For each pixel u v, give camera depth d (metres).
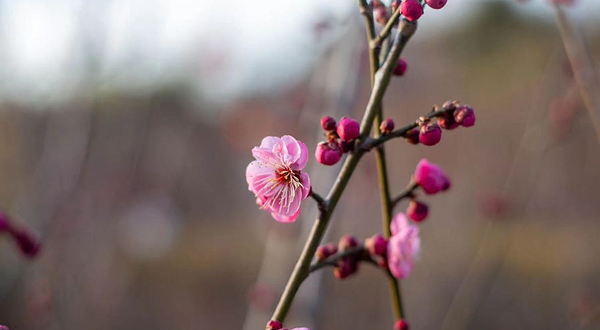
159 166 10.47
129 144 8.76
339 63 3.84
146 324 8.92
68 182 5.39
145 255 9.87
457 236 7.79
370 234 7.24
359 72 3.82
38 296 5.24
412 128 1.65
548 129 5.58
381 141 1.63
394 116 9.07
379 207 7.27
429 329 7.07
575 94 5.36
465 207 8.14
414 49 9.48
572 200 7.92
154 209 10.18
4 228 2.71
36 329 5.80
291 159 1.59
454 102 1.67
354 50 3.82
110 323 7.63
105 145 8.41
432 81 9.69
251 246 11.48
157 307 9.30
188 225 11.82
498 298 7.65
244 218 12.34
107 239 8.04
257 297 4.17
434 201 8.39
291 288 1.58
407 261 1.85
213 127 11.43
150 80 8.48
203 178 11.81
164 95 10.17
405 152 8.91
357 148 1.61
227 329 9.36
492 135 8.71
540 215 8.29
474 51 11.34
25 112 7.72
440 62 10.10
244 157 11.77
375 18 2.00
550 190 7.95
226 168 12.06
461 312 5.79
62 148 5.43
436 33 10.41
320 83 4.22
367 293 7.86
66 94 5.48
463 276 7.29
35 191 5.34
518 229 6.55
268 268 4.22
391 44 1.86
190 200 11.82
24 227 2.79
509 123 8.74
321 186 3.50
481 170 8.35
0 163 7.96
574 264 7.81
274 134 7.18
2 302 6.66
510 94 9.56
